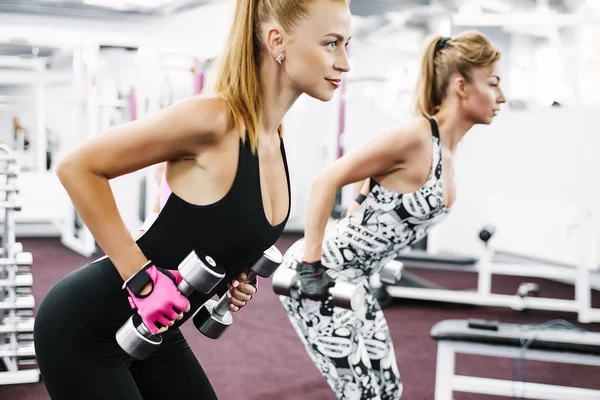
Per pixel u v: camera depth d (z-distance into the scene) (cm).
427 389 310
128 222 631
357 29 645
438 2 555
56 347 106
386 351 192
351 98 602
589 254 499
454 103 179
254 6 105
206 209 102
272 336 394
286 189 118
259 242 110
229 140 101
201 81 581
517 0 564
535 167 598
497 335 211
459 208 673
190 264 99
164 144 97
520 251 554
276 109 110
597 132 542
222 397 295
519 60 617
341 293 158
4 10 621
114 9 648
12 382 304
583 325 438
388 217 174
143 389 125
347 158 166
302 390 307
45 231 734
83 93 617
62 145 702
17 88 692
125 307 105
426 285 489
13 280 295
